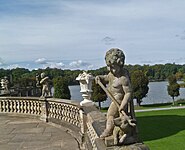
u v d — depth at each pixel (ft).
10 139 37.37
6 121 50.39
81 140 32.94
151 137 80.94
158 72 500.33
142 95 202.08
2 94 70.59
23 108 53.93
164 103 211.20
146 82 202.69
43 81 48.93
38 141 35.94
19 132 41.37
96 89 176.65
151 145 71.36
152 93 345.72
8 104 55.67
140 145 16.01
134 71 209.97
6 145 34.42
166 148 67.67
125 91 16.12
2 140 36.96
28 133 40.57
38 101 50.78
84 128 33.19
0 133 41.04
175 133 84.99
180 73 398.62
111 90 16.63
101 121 24.98
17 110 54.75
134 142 16.24
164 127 96.73
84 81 35.50
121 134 16.24
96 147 17.71
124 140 16.06
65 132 40.45
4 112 55.62
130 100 15.98
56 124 44.83
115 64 16.07
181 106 179.73
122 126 15.83
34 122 48.47
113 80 16.57
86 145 29.53
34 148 32.81
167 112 143.64
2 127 45.32
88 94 35.40
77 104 36.68
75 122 38.55
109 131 16.90
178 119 113.70
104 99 177.78
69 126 40.16
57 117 45.24
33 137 38.11
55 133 40.09
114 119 15.98
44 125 45.83
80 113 34.78
